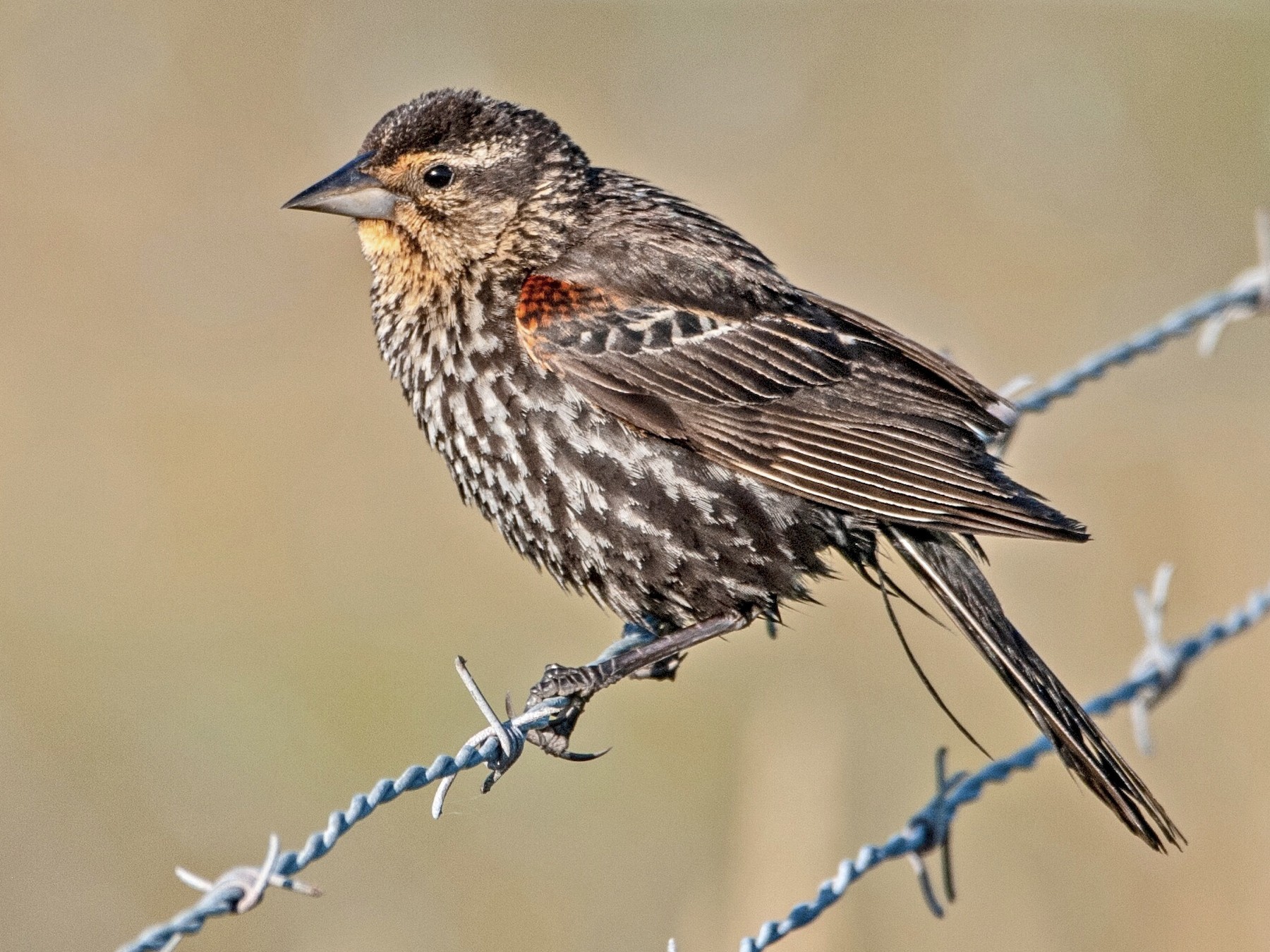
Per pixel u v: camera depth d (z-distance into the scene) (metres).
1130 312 16.42
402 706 12.55
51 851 11.38
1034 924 10.25
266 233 16.66
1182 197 18.03
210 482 14.48
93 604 13.27
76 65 18.17
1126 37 20.27
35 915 11.05
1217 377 15.38
